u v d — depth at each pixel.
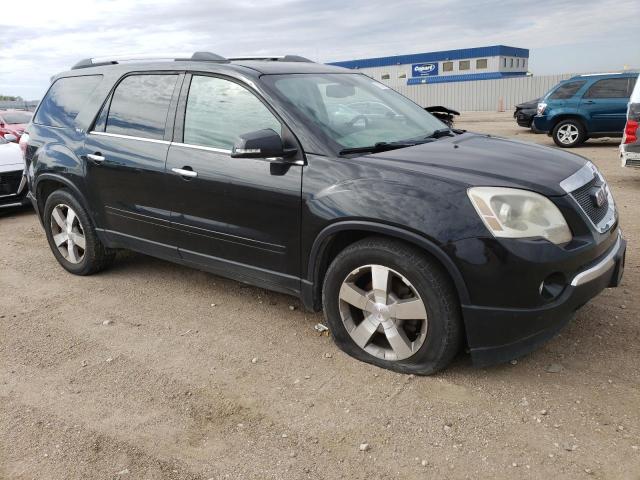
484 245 2.82
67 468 2.62
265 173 3.50
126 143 4.31
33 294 4.79
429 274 2.98
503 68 54.09
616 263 3.29
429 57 56.31
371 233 3.25
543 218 2.89
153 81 4.30
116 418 2.98
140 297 4.59
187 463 2.62
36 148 5.05
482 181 2.95
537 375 3.16
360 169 3.20
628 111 7.98
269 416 2.94
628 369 3.17
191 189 3.88
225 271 3.96
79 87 4.90
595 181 3.38
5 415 3.06
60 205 5.01
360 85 4.32
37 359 3.66
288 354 3.56
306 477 2.50
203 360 3.54
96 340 3.88
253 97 3.67
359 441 2.71
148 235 4.35
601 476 2.40
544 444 2.61
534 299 2.87
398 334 3.19
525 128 20.34
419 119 4.26
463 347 3.27
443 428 2.77
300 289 3.56
